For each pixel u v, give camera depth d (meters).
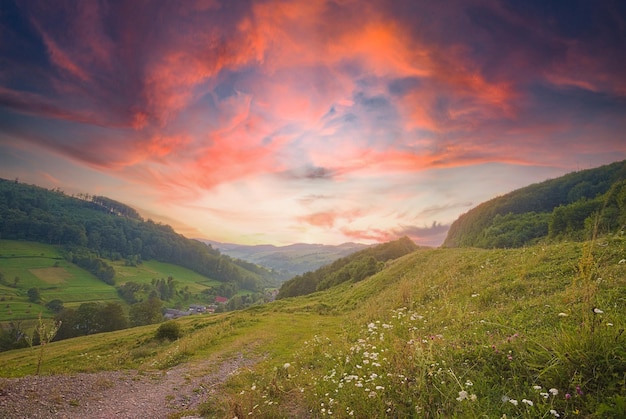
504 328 8.06
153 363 17.77
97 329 82.19
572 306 8.31
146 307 98.00
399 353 7.59
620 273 10.09
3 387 10.25
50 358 31.73
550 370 5.06
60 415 9.31
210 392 11.91
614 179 115.75
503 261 19.48
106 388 12.20
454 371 6.05
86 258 194.00
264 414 7.59
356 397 6.51
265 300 191.00
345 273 89.62
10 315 114.31
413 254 53.53
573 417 4.15
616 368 4.58
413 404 5.52
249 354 19.12
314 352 13.91
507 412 4.56
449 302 14.55
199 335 27.36
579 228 72.06
